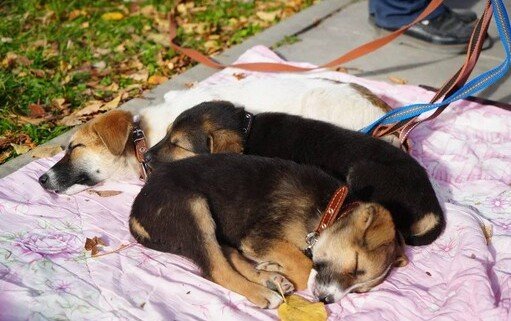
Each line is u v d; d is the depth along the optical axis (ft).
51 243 3.99
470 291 3.61
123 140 4.43
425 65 5.93
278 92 4.75
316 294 3.67
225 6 7.34
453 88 4.40
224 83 5.12
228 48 6.34
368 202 3.80
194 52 5.92
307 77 5.08
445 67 5.90
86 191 4.50
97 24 6.79
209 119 4.34
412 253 3.98
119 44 6.44
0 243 3.96
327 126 4.27
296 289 3.77
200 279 3.77
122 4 7.32
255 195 3.87
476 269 3.69
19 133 5.15
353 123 4.57
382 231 3.62
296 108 4.67
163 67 6.04
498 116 5.01
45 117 5.32
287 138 4.27
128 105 5.41
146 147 4.59
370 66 5.95
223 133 4.31
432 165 4.63
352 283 3.64
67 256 3.91
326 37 6.43
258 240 3.86
